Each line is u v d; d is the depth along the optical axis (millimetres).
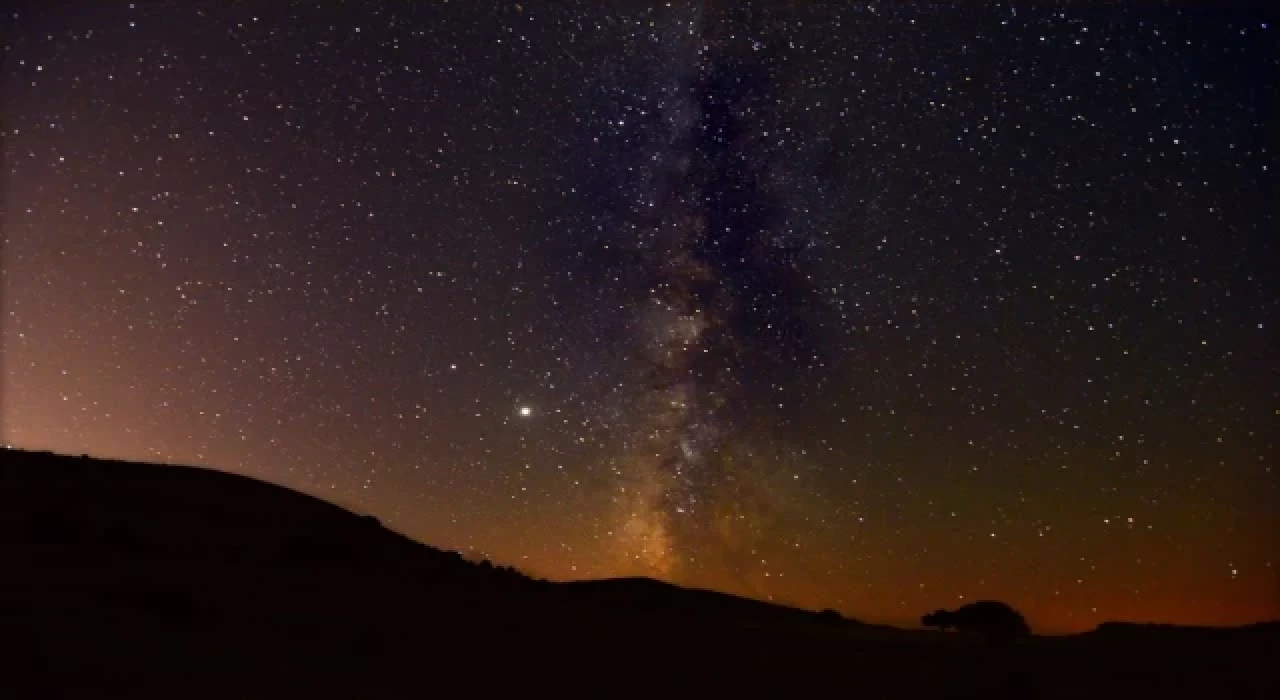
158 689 10297
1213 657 20750
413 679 12930
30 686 9680
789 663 16859
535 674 14258
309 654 12977
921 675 17031
